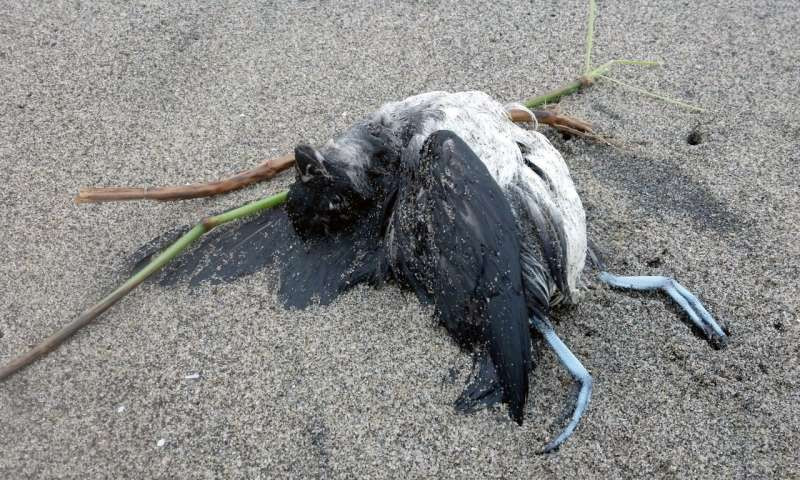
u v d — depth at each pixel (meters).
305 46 1.02
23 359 0.72
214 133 0.91
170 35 1.03
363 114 0.92
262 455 0.67
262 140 0.90
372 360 0.71
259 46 1.02
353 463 0.67
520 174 0.71
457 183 0.66
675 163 0.87
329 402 0.70
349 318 0.74
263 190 0.85
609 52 1.00
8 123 0.92
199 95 0.96
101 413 0.70
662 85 0.95
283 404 0.70
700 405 0.69
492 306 0.66
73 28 1.04
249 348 0.73
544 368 0.71
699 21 1.04
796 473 0.66
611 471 0.66
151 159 0.88
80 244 0.81
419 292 0.72
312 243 0.77
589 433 0.67
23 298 0.77
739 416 0.69
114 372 0.72
